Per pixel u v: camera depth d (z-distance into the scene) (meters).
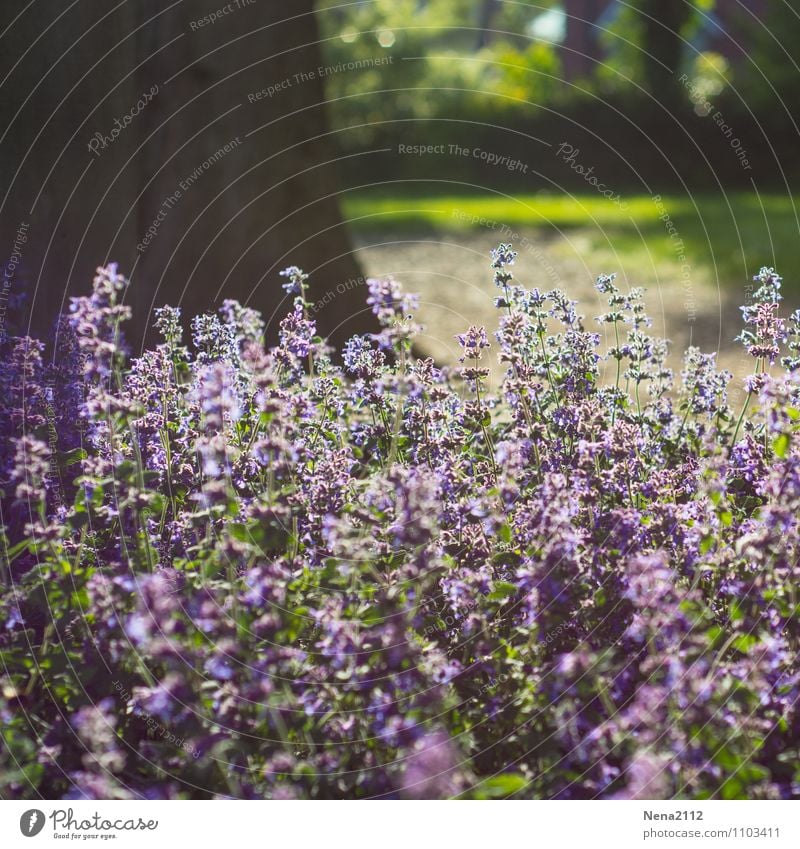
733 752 2.12
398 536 2.53
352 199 22.72
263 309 6.52
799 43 22.78
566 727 2.24
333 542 2.50
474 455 3.29
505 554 2.71
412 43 32.94
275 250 6.62
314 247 6.88
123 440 3.09
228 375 3.15
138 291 5.91
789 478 2.56
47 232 4.52
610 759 2.30
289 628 2.29
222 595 2.38
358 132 25.73
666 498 3.07
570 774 2.19
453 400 3.41
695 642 2.21
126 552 2.63
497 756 2.34
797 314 3.42
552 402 3.44
